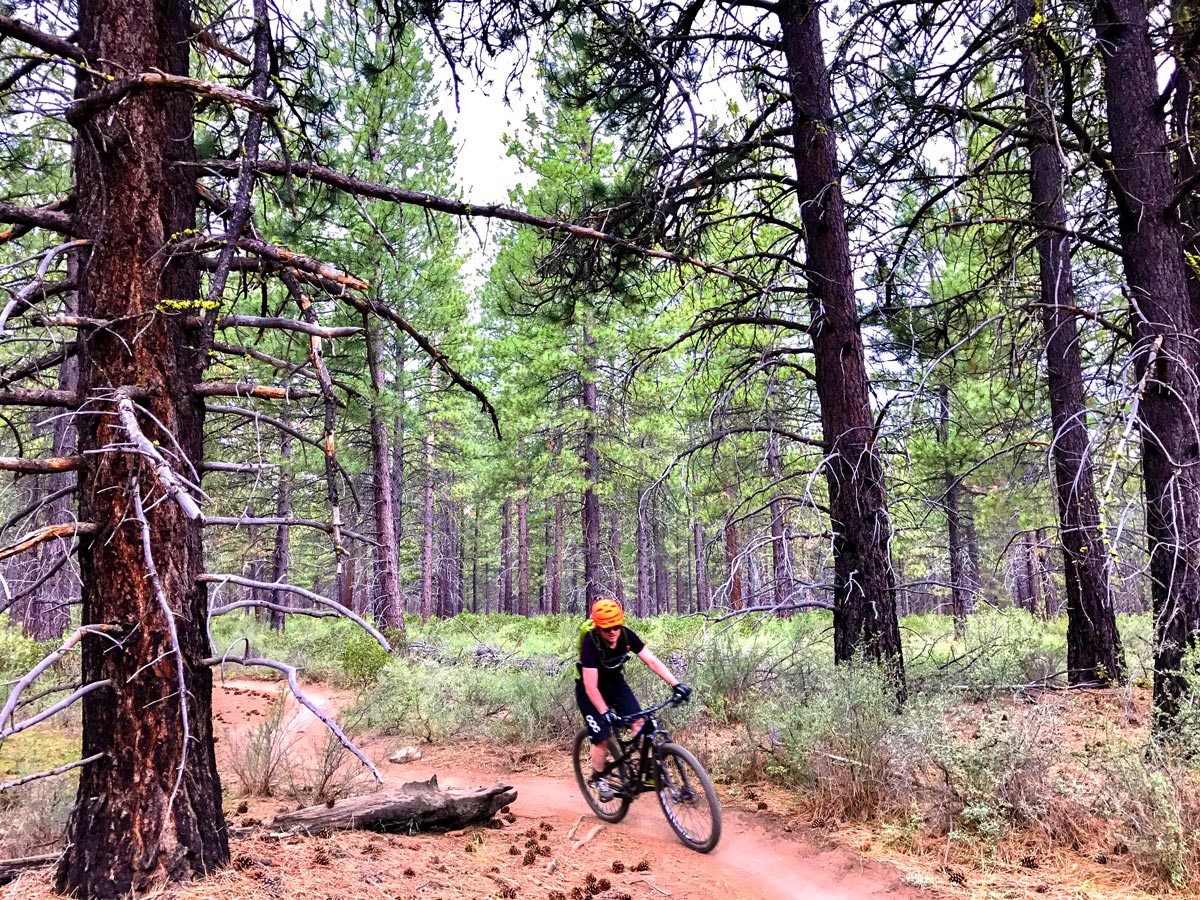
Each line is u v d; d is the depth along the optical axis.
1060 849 4.46
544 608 46.47
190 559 3.62
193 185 4.03
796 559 9.27
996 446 14.52
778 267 8.24
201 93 3.18
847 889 4.26
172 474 2.83
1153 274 5.84
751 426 7.94
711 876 4.51
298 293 3.94
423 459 30.48
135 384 3.51
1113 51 5.99
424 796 5.06
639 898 4.11
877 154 6.86
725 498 14.55
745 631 13.95
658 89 6.62
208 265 4.00
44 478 11.27
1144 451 5.84
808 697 6.82
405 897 3.66
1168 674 5.52
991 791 4.70
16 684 2.79
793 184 7.66
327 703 11.41
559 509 31.95
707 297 9.76
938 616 17.41
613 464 21.09
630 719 5.31
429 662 14.30
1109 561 4.52
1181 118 6.62
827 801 5.41
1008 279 6.62
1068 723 6.94
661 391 18.58
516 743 8.61
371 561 18.50
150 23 3.82
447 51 5.35
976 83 7.23
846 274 7.47
